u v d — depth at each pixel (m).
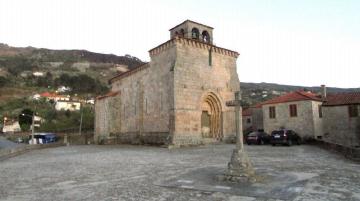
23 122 87.69
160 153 23.84
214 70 36.09
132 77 43.28
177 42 32.94
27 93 132.00
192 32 36.59
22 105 109.62
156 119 35.62
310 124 35.03
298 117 36.19
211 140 34.75
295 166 14.79
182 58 33.12
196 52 34.56
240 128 11.70
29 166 16.77
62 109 100.94
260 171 13.09
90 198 8.70
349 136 32.84
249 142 34.50
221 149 26.81
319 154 21.58
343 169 13.67
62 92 139.88
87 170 14.53
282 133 31.28
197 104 33.62
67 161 19.09
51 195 9.16
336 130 33.75
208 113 36.09
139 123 39.94
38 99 117.19
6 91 129.88
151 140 36.16
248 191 9.14
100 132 48.31
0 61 180.50
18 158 22.59
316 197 8.27
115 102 46.53
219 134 35.91
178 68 32.50
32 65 182.00
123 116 45.41
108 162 17.81
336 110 33.97
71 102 107.88
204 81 34.78
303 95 36.88
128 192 9.40
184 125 32.00
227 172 11.15
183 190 9.53
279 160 17.61
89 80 151.38
